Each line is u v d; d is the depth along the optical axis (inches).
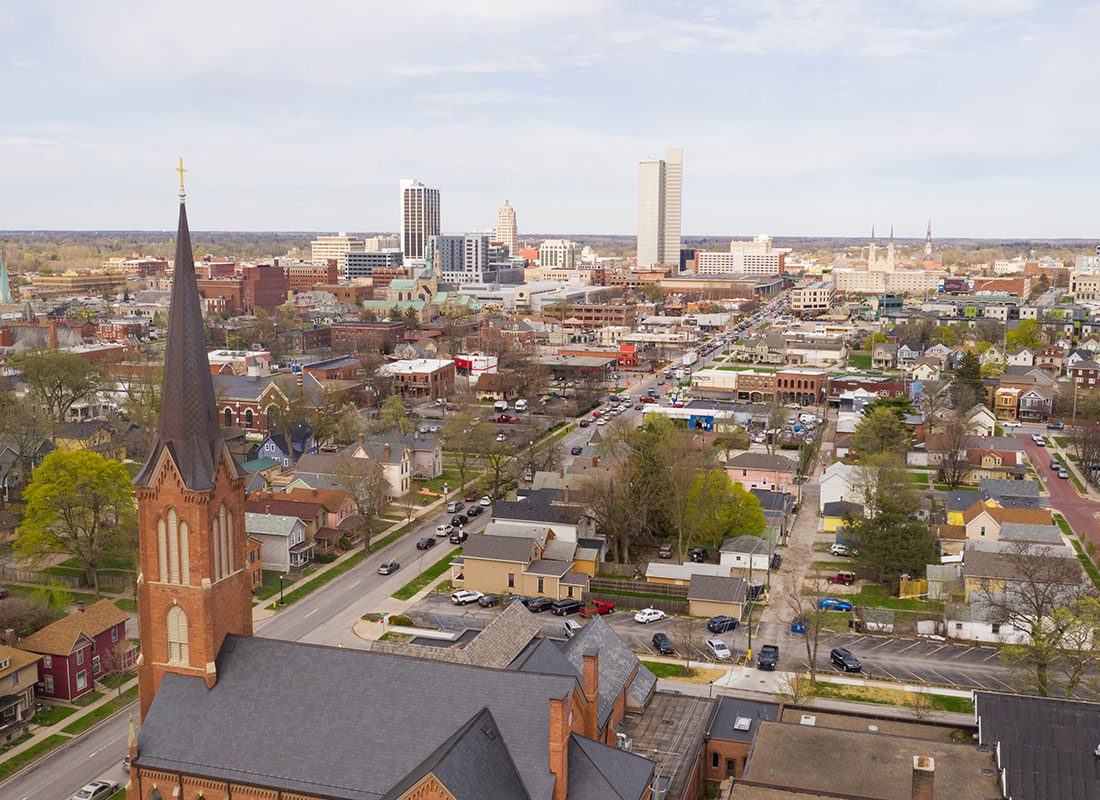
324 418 7667.3
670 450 5772.6
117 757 3282.5
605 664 3304.6
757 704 3336.6
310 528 5442.9
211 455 2576.3
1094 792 2471.7
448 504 6358.3
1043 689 3513.8
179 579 2576.3
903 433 7760.8
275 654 2596.0
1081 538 5876.0
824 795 2480.3
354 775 2370.8
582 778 2359.7
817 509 6515.8
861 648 4296.3
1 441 6117.1
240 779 2431.1
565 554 5093.5
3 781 3115.2
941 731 3056.1
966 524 5502.0
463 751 2218.3
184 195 2516.0
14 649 3585.1
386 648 3454.7
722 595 4690.0
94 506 4734.3
